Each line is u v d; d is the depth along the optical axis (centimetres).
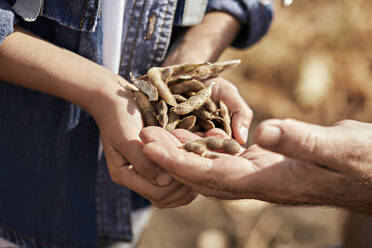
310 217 95
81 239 56
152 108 47
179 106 47
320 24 129
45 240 56
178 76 51
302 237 91
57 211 55
